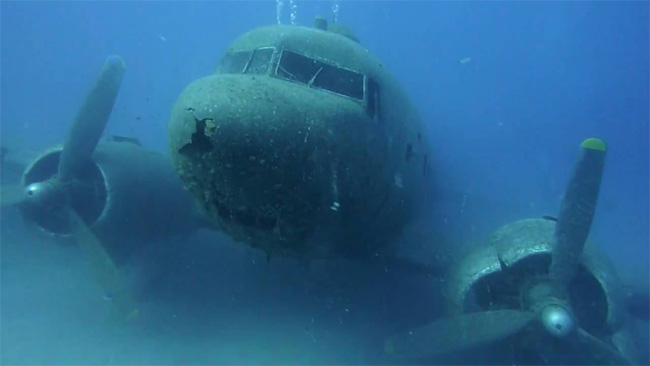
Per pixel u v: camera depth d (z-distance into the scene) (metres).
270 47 6.11
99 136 7.77
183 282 9.60
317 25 8.27
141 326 8.19
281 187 5.04
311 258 6.59
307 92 5.52
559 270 6.33
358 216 6.21
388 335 8.22
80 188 7.88
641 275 9.40
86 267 10.68
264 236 5.57
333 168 5.43
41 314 8.49
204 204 5.30
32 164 8.11
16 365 6.86
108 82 7.73
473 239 9.07
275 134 4.79
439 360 7.58
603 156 6.18
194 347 7.65
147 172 8.38
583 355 6.18
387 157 6.47
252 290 9.45
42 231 7.91
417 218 8.61
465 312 6.85
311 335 8.13
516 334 6.63
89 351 7.39
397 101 7.07
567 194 6.33
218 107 4.62
